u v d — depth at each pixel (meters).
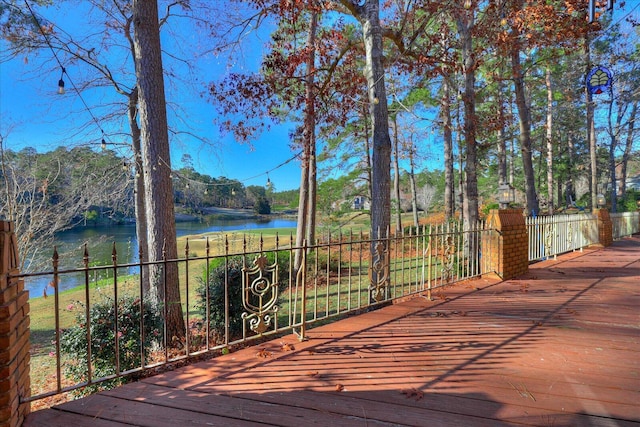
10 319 1.86
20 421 2.01
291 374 2.66
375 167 5.69
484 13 7.42
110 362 4.02
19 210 8.36
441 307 4.46
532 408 2.17
